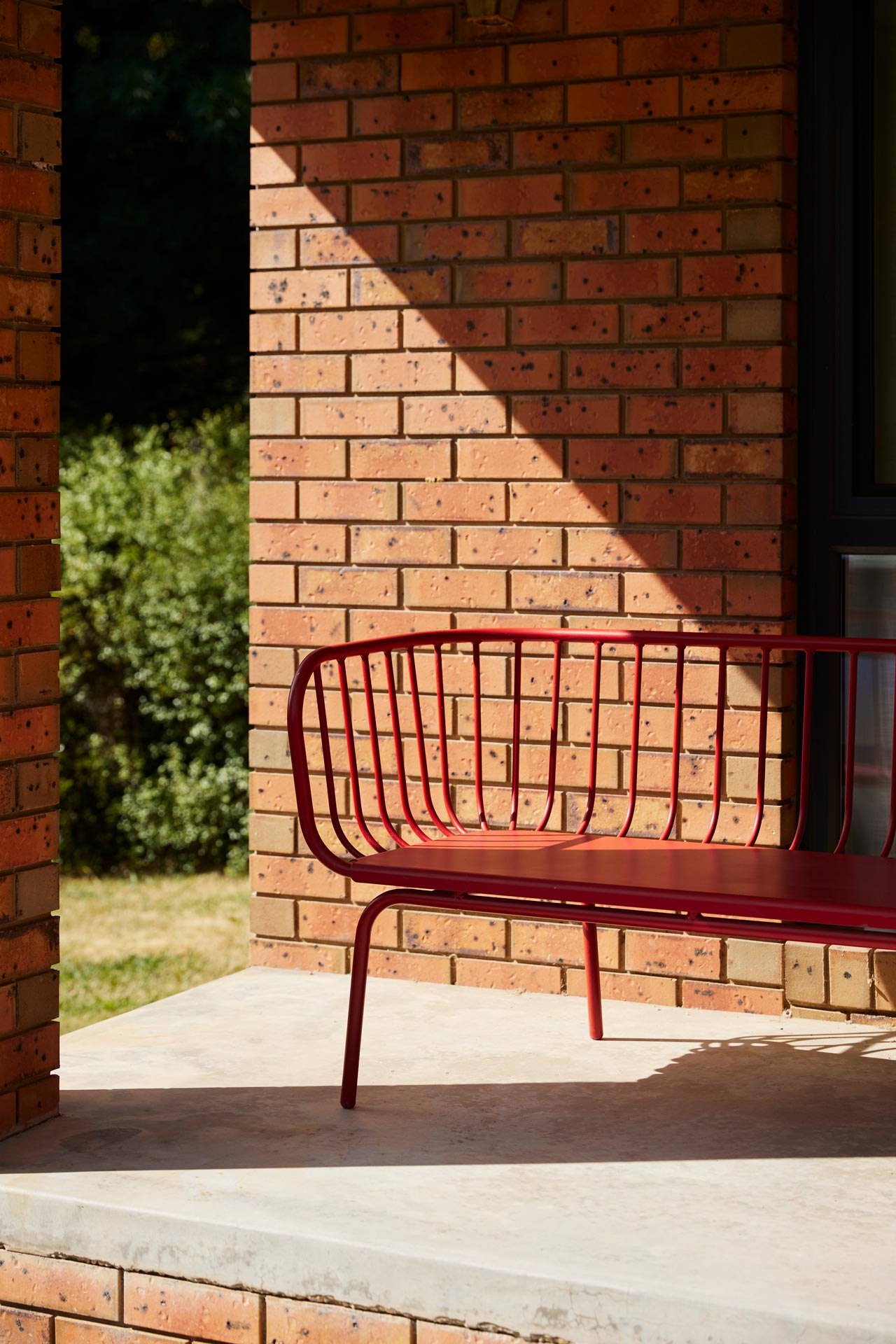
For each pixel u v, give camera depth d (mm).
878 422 4461
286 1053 4176
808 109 4422
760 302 4387
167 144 12703
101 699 10242
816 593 4512
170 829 10164
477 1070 4020
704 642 4148
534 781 4754
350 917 4961
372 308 4863
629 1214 3125
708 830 4484
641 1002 4617
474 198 4707
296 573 5004
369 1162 3404
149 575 10039
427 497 4824
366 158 4840
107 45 12539
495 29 4637
